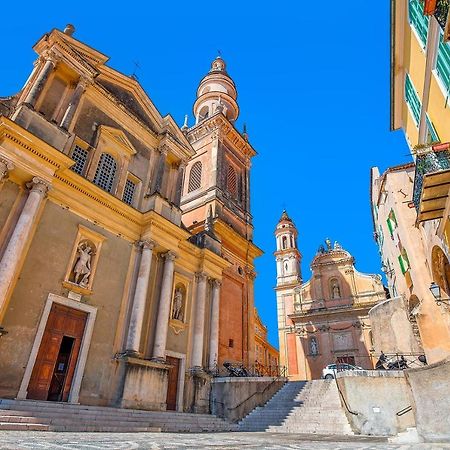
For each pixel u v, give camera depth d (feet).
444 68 30.53
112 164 60.39
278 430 45.34
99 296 48.14
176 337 58.65
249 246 88.94
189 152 73.87
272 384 59.77
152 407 45.93
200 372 57.72
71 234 47.52
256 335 148.66
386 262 86.43
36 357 38.93
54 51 53.06
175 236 61.52
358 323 116.37
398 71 45.73
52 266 43.73
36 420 27.89
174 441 19.93
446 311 50.80
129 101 69.15
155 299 56.13
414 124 47.29
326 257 136.05
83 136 55.67
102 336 46.52
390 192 66.39
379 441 27.50
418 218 35.63
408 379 29.76
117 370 46.01
